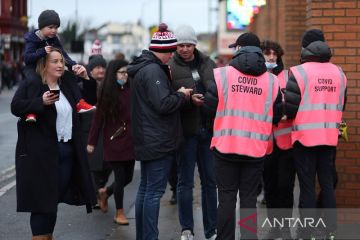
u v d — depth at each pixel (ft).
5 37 237.66
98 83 44.62
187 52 34.65
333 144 32.17
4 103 166.30
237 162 30.71
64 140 31.50
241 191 31.07
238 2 77.00
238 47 32.42
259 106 30.53
